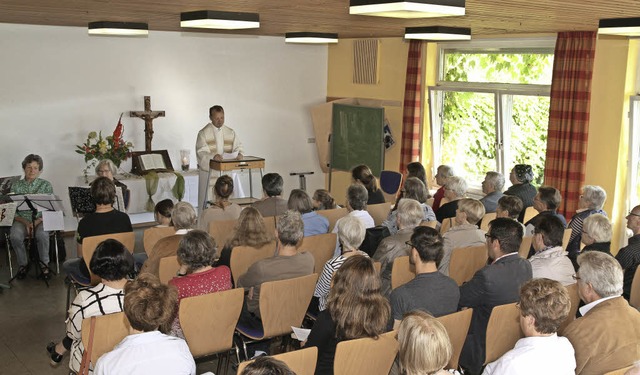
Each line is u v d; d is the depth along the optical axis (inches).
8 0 211.3
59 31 358.0
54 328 229.3
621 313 121.6
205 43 407.5
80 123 371.6
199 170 378.9
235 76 422.3
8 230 293.6
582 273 129.3
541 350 110.6
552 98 312.8
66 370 197.5
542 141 337.4
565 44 304.7
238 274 193.5
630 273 183.6
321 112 447.8
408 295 137.3
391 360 128.6
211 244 160.2
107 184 228.4
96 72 372.8
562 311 110.4
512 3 193.5
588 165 311.4
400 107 408.8
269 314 165.0
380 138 402.6
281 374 76.2
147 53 387.5
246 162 340.2
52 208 268.7
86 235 225.6
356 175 280.1
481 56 361.4
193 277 157.2
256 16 238.8
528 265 158.9
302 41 358.6
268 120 440.5
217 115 373.4
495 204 263.1
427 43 385.4
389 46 411.5
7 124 350.0
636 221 189.0
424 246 141.9
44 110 359.6
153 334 113.5
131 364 110.3
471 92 368.2
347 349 119.3
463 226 202.1
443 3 148.8
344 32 359.3
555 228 170.2
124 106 384.2
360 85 434.6
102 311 142.9
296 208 222.2
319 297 170.6
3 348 211.8
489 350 146.8
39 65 354.9
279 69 439.5
